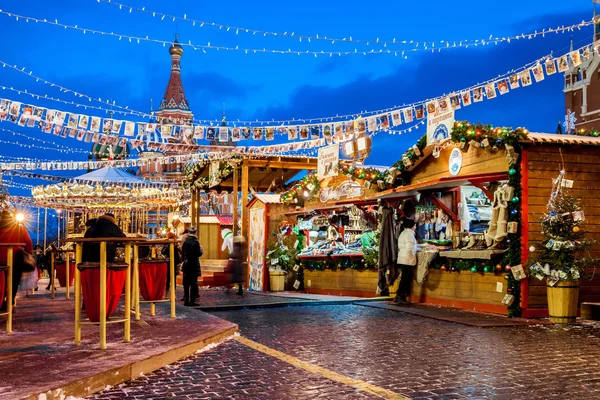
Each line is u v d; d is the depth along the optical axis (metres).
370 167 17.22
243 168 20.91
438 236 14.68
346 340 8.26
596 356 6.88
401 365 6.41
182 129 12.37
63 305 12.39
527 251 10.85
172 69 120.81
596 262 11.06
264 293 18.14
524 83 10.34
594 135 12.47
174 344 6.86
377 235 15.73
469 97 11.03
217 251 28.77
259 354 7.10
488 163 12.12
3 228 10.23
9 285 7.84
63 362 5.74
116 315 10.05
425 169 14.71
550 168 11.14
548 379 5.66
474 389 5.28
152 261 9.59
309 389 5.31
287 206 19.72
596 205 11.29
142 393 5.18
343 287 17.08
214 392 5.21
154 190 29.34
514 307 10.84
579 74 52.81
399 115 12.09
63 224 38.91
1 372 5.28
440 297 13.27
